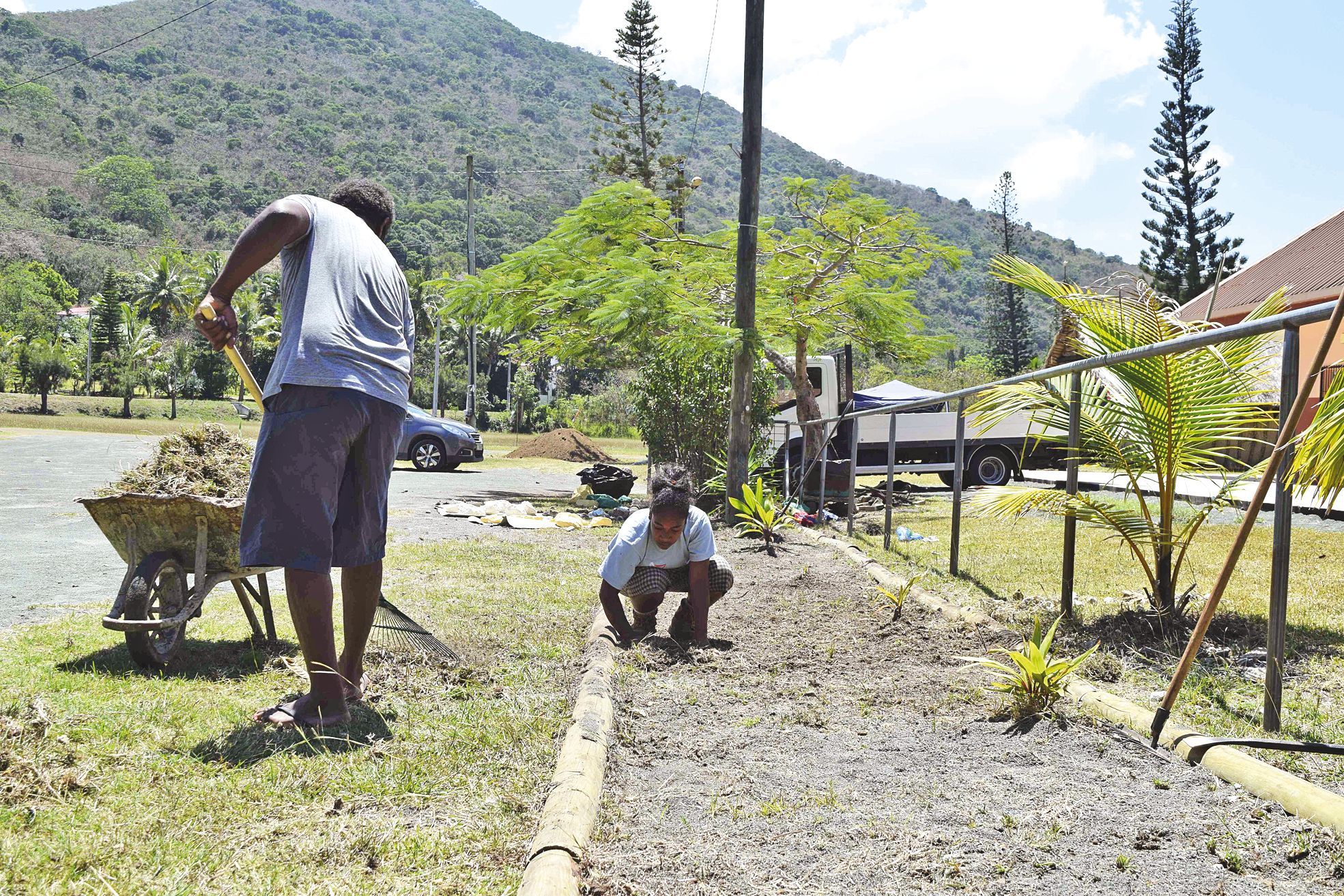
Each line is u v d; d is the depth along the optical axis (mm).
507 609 5703
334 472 3223
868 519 12086
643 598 5027
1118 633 4785
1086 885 2166
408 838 2352
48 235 134500
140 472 4348
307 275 3303
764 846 2389
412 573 7180
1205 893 2125
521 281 14516
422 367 71938
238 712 3395
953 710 3625
